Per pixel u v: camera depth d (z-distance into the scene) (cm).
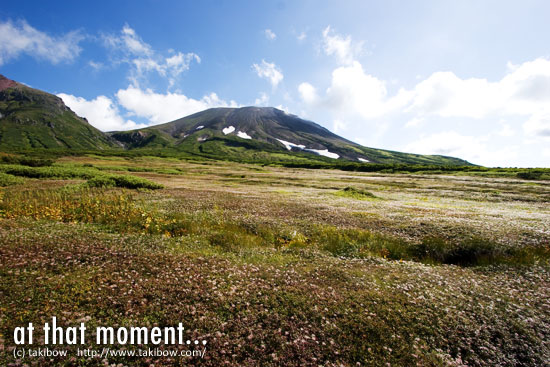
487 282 1054
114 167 7994
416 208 2834
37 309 662
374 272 1090
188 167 11081
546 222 2117
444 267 1265
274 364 566
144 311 693
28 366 504
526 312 810
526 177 7325
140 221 1759
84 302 714
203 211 2256
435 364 602
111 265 955
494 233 1739
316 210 2539
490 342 683
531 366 617
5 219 1566
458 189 5422
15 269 845
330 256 1334
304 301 796
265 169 12156
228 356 578
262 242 1577
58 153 14412
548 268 1247
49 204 2039
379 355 613
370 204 3095
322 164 14538
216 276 921
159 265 987
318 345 628
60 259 964
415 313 769
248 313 720
